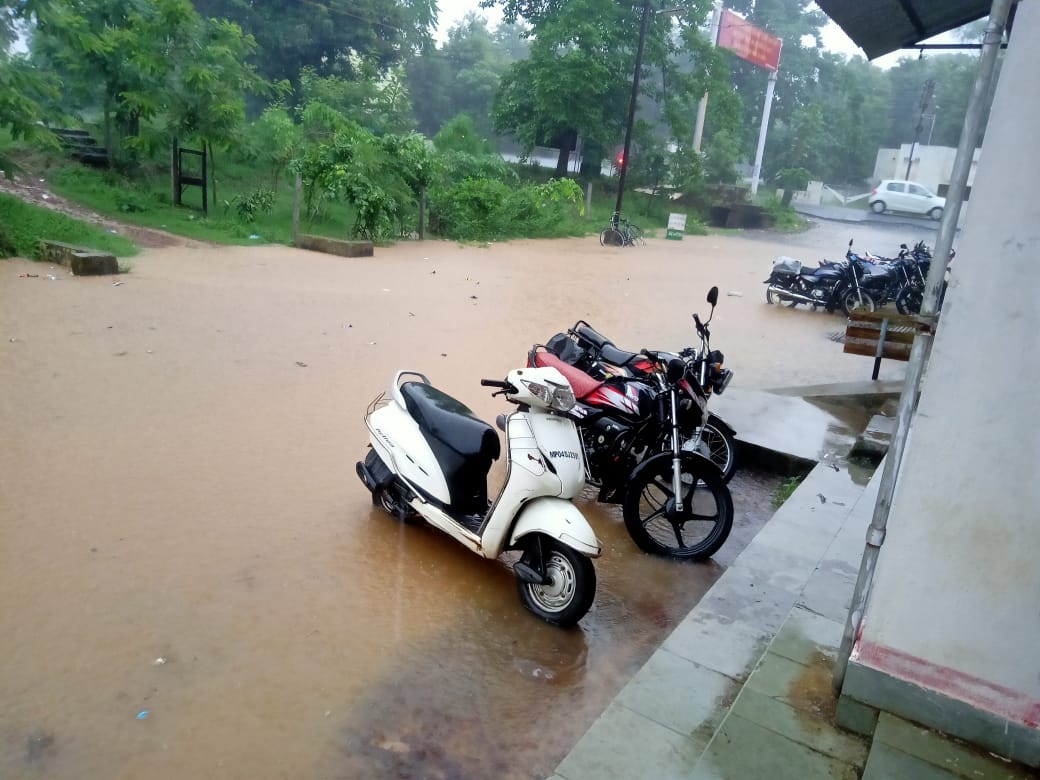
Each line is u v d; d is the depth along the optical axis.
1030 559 2.39
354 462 5.47
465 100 49.50
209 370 7.12
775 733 2.77
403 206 18.47
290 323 9.13
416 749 2.97
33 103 13.07
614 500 5.09
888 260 13.75
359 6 32.41
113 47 15.57
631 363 5.72
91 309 8.76
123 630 3.46
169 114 16.92
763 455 6.25
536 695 3.36
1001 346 2.32
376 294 11.46
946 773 2.50
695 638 3.51
